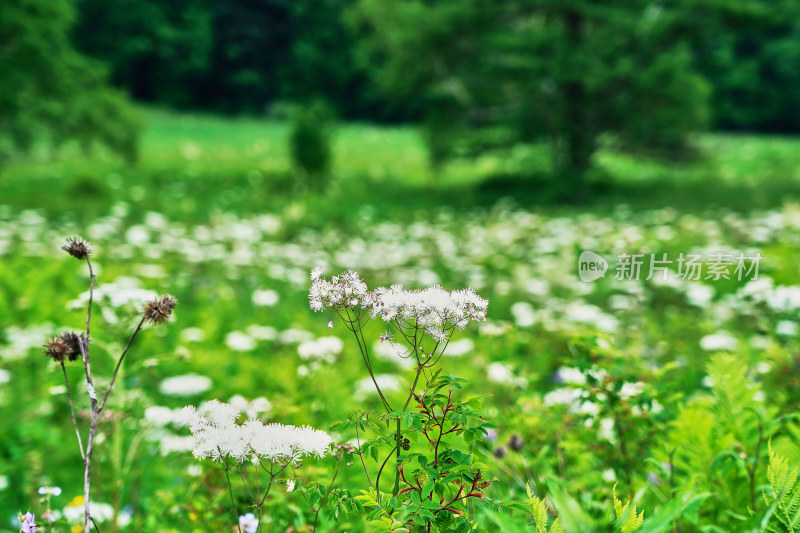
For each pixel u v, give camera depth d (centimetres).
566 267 938
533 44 2006
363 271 1027
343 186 2164
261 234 1419
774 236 1056
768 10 2033
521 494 276
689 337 586
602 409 294
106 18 4991
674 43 2130
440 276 1009
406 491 185
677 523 241
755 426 293
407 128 4934
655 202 1798
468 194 2069
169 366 552
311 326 717
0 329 664
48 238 1149
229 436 176
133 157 2122
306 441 178
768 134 4838
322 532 256
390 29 2223
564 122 2069
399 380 410
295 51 5378
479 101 2206
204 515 264
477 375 473
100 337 376
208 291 891
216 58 5588
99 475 316
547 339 591
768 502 217
